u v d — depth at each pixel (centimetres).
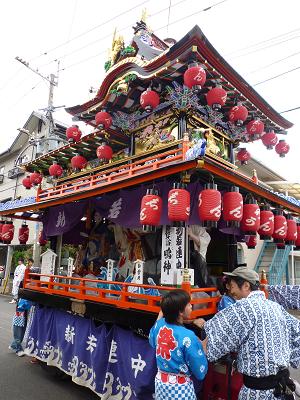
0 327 1129
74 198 633
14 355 823
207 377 413
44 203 712
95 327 568
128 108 757
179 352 309
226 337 292
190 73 531
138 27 757
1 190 2834
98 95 741
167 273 502
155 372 438
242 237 711
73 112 820
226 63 588
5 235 858
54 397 567
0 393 577
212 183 436
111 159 830
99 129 746
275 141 768
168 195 475
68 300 619
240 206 455
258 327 287
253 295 311
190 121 645
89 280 582
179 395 305
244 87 653
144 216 457
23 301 816
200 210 431
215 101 577
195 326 413
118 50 727
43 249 1708
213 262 700
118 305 505
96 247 812
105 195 652
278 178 1780
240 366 293
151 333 353
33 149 2362
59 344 650
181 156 483
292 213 678
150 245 640
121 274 684
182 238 493
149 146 707
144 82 665
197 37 520
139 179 493
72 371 593
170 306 321
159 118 689
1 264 2727
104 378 525
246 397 282
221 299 453
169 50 551
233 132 752
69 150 882
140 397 451
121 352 504
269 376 277
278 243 604
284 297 557
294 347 308
